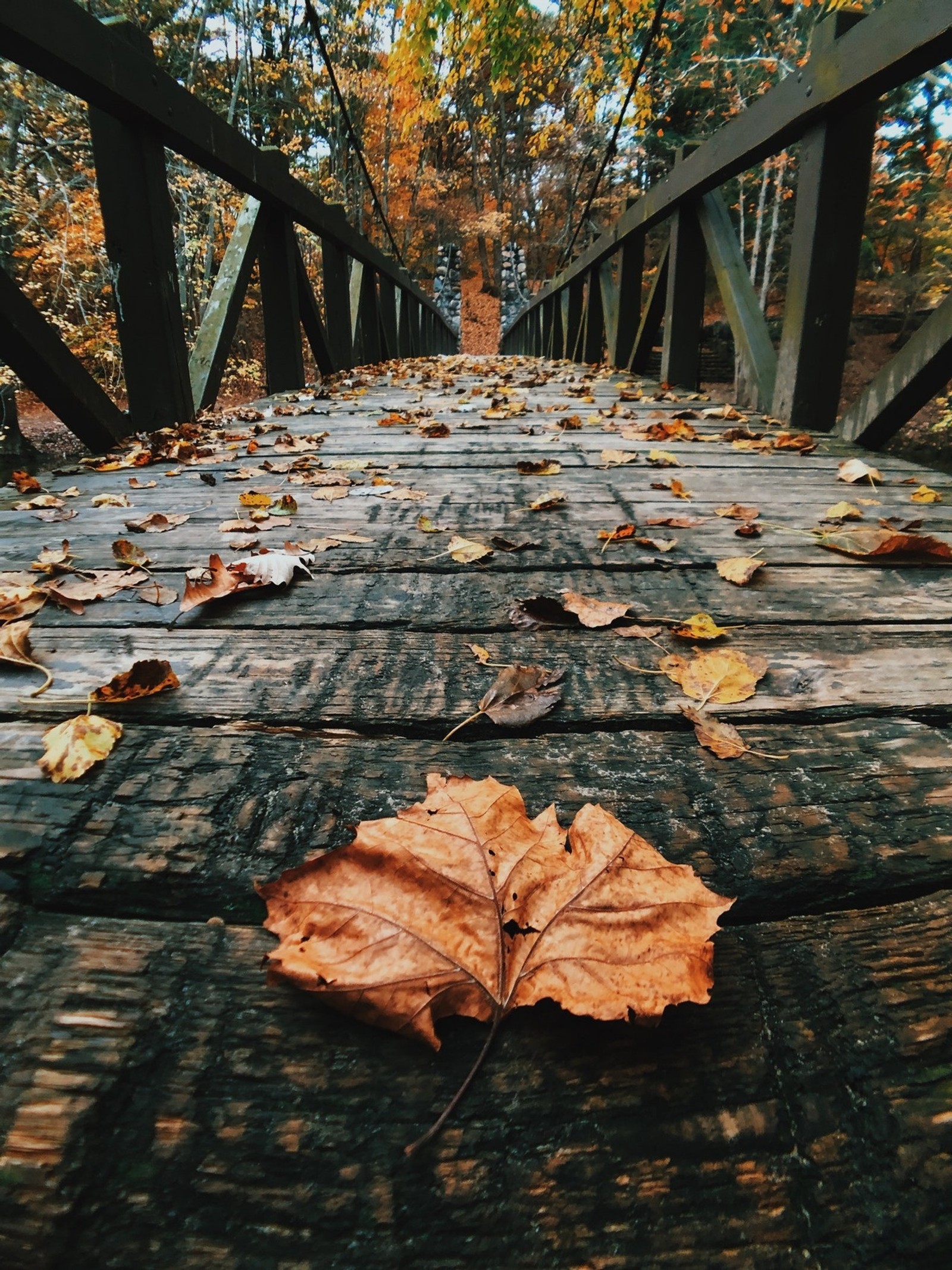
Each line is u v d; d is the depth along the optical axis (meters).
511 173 25.16
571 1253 0.41
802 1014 0.54
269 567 1.33
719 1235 0.42
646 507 1.83
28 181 6.75
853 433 2.73
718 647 1.08
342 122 14.17
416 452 2.56
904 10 2.01
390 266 8.23
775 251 14.04
